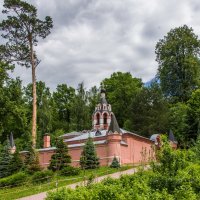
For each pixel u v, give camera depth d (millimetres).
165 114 75875
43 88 99375
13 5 55594
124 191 16469
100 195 15531
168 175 18844
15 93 52688
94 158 47750
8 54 57031
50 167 46219
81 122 95562
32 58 57469
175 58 82562
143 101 79500
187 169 19531
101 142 52688
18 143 73125
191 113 61844
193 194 17438
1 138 78125
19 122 54062
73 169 42688
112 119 52781
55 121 98062
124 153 53062
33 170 45656
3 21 56031
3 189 37594
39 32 57562
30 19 56625
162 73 84000
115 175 39375
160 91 82812
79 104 97625
